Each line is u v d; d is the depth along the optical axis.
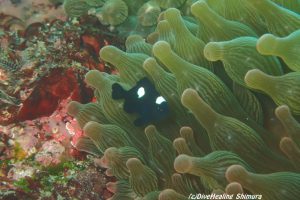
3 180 0.69
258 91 0.59
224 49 0.57
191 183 0.60
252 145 0.57
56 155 0.73
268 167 0.57
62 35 0.82
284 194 0.52
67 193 0.71
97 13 0.82
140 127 0.66
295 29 0.57
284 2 0.62
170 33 0.68
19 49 0.83
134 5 0.83
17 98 0.75
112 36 0.84
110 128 0.66
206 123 0.57
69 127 0.75
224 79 0.63
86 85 0.79
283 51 0.54
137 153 0.64
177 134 0.64
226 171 0.52
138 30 0.82
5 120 0.74
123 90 0.65
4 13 0.87
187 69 0.60
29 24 0.88
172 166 0.62
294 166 0.55
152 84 0.64
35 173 0.71
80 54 0.80
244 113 0.59
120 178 0.66
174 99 0.63
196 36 0.65
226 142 0.57
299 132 0.54
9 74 0.77
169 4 0.78
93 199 0.71
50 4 0.88
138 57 0.68
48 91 0.76
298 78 0.55
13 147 0.72
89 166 0.73
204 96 0.59
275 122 0.59
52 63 0.78
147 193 0.62
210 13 0.61
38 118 0.75
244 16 0.62
